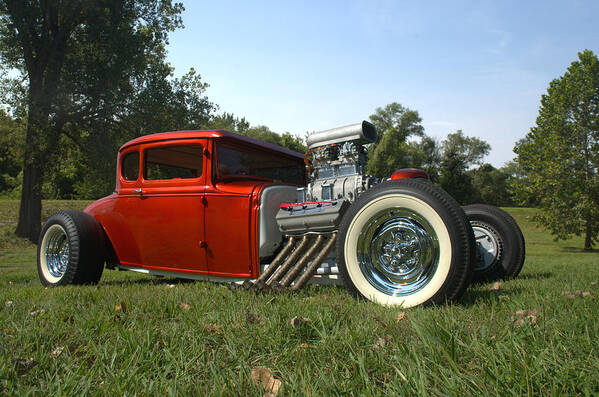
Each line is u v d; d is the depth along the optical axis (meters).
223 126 67.12
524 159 28.70
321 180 3.61
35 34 19.05
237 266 3.47
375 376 1.42
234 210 3.48
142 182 4.04
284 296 2.79
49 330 2.06
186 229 3.70
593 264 7.27
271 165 4.23
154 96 20.36
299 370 1.39
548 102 28.14
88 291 3.30
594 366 1.30
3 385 1.40
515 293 2.87
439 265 2.50
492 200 82.56
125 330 1.95
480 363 1.42
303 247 3.20
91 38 19.27
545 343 1.56
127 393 1.30
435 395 1.19
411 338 1.76
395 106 72.00
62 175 23.23
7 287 4.43
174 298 2.71
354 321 2.05
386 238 2.75
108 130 20.66
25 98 18.91
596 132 26.39
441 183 57.25
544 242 31.33
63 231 4.41
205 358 1.64
